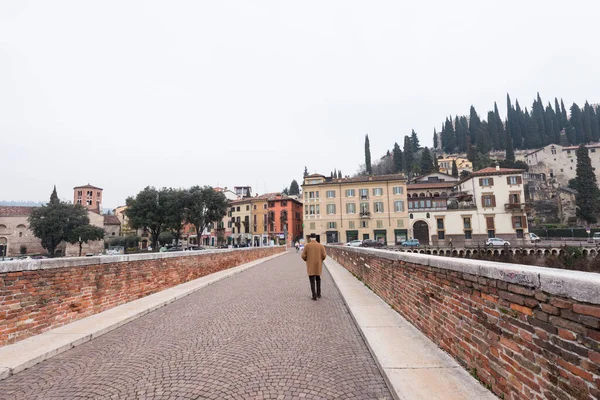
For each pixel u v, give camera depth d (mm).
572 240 49375
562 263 36625
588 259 34844
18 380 3809
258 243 76125
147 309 7480
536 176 95125
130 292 8438
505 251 43219
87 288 6762
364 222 57906
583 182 65250
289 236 72562
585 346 1989
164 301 8383
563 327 2191
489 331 3186
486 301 3260
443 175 72938
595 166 95938
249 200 78250
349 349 4730
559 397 2211
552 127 129250
